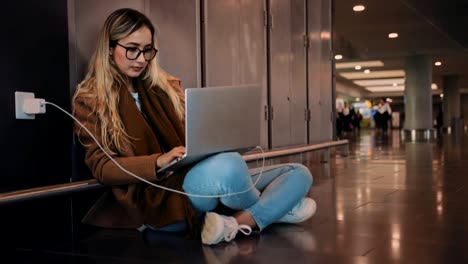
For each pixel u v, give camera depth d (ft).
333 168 19.19
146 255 6.60
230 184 7.10
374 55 61.52
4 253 6.96
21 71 7.77
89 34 9.28
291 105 18.37
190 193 7.30
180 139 8.18
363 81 101.81
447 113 96.89
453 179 15.23
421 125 63.77
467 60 69.97
